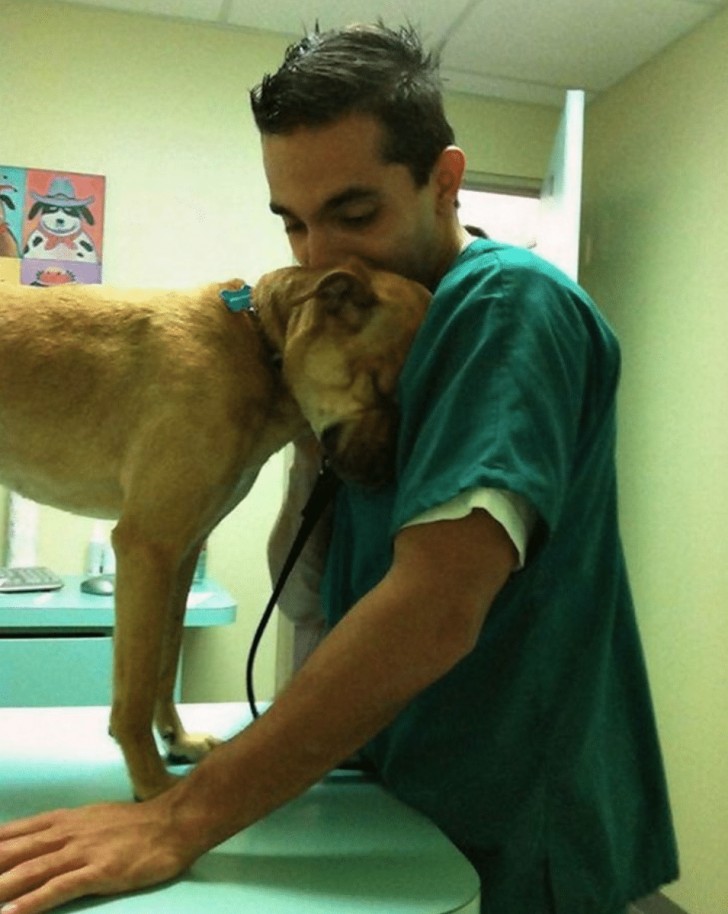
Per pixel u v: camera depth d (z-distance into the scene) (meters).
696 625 2.26
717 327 2.21
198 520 0.94
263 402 0.98
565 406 0.78
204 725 1.16
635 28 2.37
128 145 2.47
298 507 1.14
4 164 2.38
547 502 0.73
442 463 0.74
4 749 1.05
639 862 1.00
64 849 0.70
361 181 0.86
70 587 2.24
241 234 2.56
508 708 0.89
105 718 1.19
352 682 0.72
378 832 0.86
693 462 2.29
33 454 0.98
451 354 0.80
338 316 0.92
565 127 2.10
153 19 2.47
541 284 0.82
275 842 0.83
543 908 0.92
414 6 2.30
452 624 0.72
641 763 1.02
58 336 0.96
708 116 2.29
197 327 0.96
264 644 2.58
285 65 0.87
